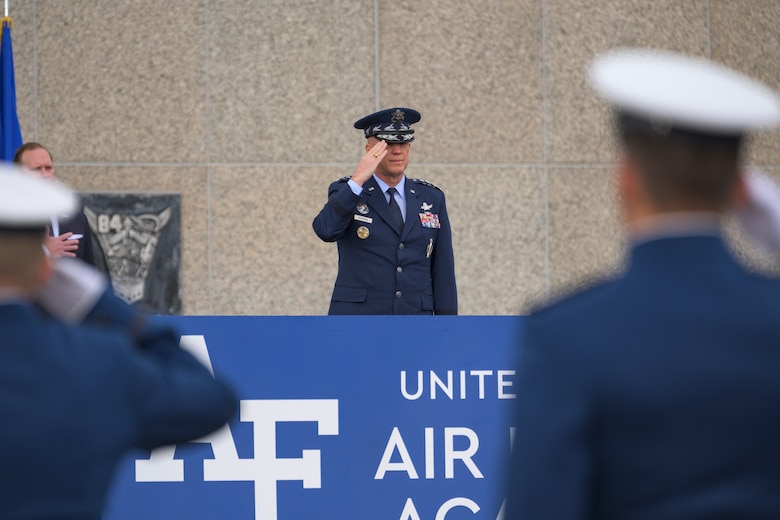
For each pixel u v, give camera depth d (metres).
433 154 22.58
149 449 6.20
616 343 4.67
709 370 4.61
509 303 22.67
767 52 23.72
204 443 12.39
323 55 22.36
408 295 16.48
